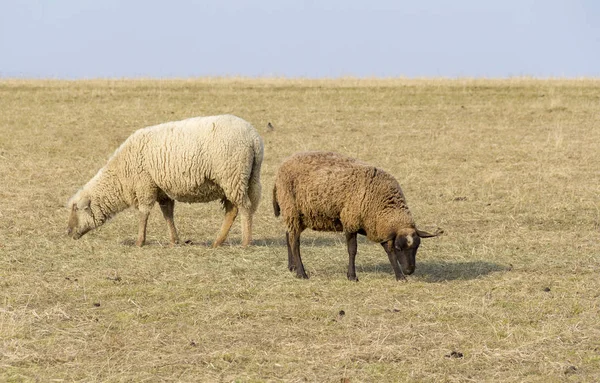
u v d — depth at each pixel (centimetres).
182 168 2200
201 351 1398
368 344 1433
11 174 3447
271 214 2752
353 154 3994
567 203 2853
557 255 2145
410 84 6462
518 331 1494
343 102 5666
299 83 6638
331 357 1366
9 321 1518
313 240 2358
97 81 6675
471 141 4378
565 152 4009
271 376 1284
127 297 1730
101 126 4791
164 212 2317
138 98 5700
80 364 1332
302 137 4503
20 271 1922
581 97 5750
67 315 1583
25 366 1324
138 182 2258
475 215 2709
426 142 4356
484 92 5984
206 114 5219
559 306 1659
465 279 1905
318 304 1675
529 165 3703
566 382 1258
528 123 4959
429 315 1595
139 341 1447
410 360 1352
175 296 1731
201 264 2020
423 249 2225
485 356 1363
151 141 2233
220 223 2628
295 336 1480
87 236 2403
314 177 1853
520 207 2814
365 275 1938
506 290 1795
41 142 4281
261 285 1831
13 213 2664
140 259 2067
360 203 1816
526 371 1306
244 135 2203
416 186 3234
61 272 1930
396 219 1806
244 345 1427
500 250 2208
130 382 1256
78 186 3231
